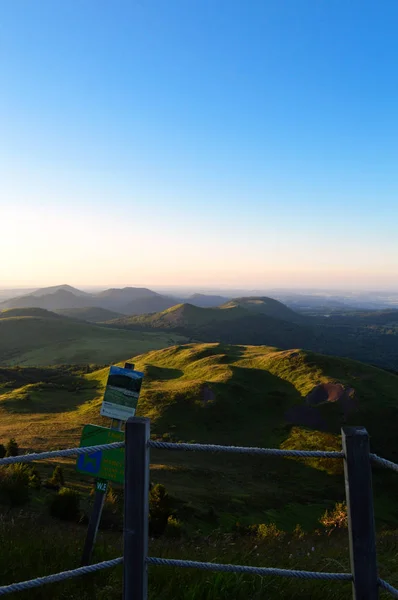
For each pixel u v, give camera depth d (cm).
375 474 4431
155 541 943
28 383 10319
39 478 2608
